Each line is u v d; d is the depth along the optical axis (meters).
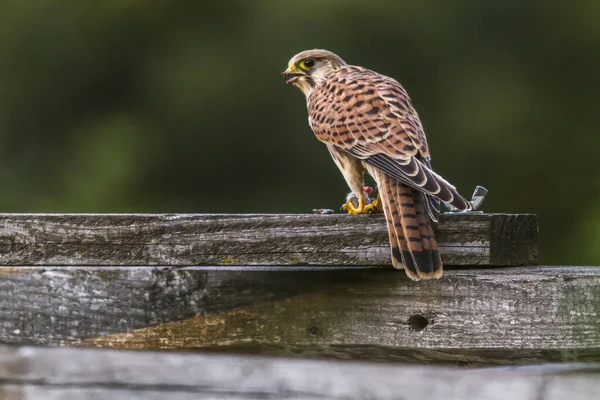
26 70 23.36
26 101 23.30
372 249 7.40
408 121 8.88
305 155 22.73
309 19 22.94
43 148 23.27
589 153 22.95
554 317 7.14
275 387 6.87
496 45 23.19
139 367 7.12
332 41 22.91
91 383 7.09
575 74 23.16
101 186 22.75
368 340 7.39
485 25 23.17
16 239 7.43
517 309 7.16
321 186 22.59
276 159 22.89
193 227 7.40
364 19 22.92
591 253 22.11
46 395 7.13
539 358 7.33
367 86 9.39
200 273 7.31
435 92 23.03
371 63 23.00
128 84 23.44
